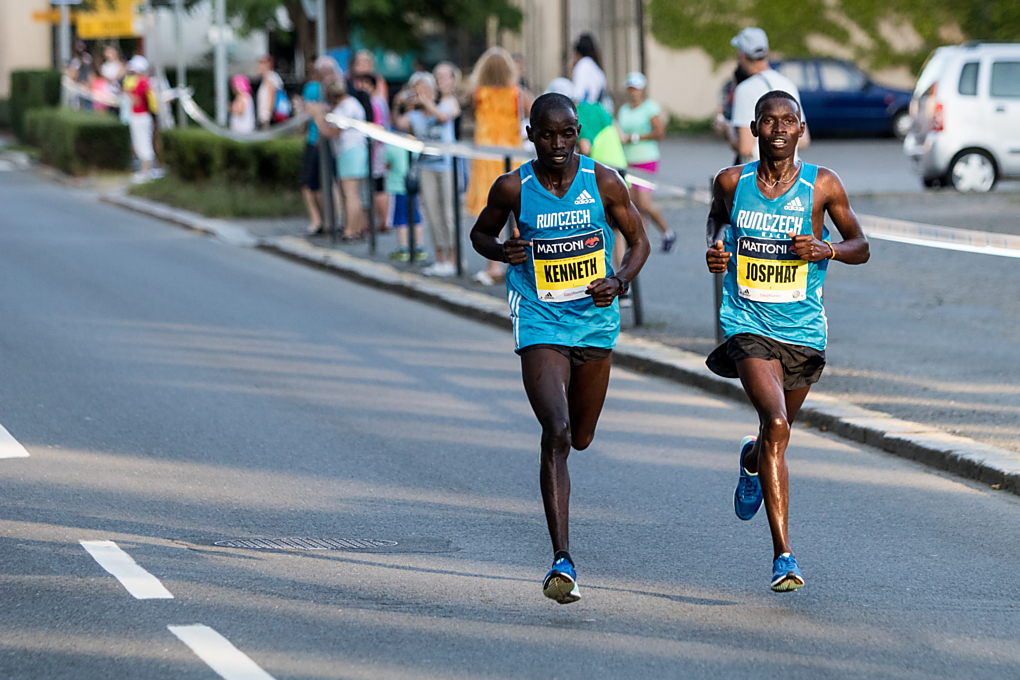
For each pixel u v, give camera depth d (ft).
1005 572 70.44
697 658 58.03
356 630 60.49
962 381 111.96
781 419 65.98
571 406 71.15
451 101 173.68
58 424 98.73
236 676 54.60
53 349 125.80
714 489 86.02
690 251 191.83
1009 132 263.08
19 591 64.23
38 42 515.09
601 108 142.82
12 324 137.59
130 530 74.74
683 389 116.78
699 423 104.17
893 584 68.49
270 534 75.00
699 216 232.73
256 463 89.86
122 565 68.49
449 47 503.20
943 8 476.13
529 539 75.31
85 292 159.53
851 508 81.92
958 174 265.13
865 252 68.23
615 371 124.57
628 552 73.36
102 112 370.12
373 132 187.83
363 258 189.67
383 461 91.15
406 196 188.24
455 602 64.75
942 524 78.79
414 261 183.93
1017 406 103.40
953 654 59.00
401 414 104.83
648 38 485.56
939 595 66.85
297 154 253.85
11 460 88.74
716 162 343.46
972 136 263.90
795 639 60.59
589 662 57.31
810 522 79.10
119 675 54.49
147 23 366.43
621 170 143.13
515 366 124.57
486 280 166.91
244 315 148.05
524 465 90.99
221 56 306.76
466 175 178.91
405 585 67.00
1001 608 65.05
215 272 180.65
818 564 71.61
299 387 113.29
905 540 75.82
